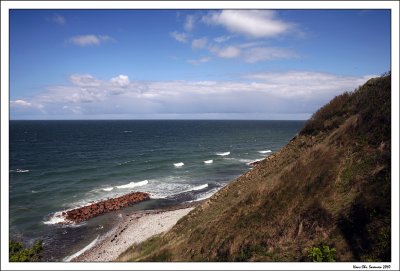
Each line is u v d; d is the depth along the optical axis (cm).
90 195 3850
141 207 3366
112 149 8319
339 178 1115
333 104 2017
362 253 796
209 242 1248
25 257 1255
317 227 954
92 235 2612
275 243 1013
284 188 1252
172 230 1833
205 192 3966
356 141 1255
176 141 10762
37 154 7281
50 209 3303
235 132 15925
